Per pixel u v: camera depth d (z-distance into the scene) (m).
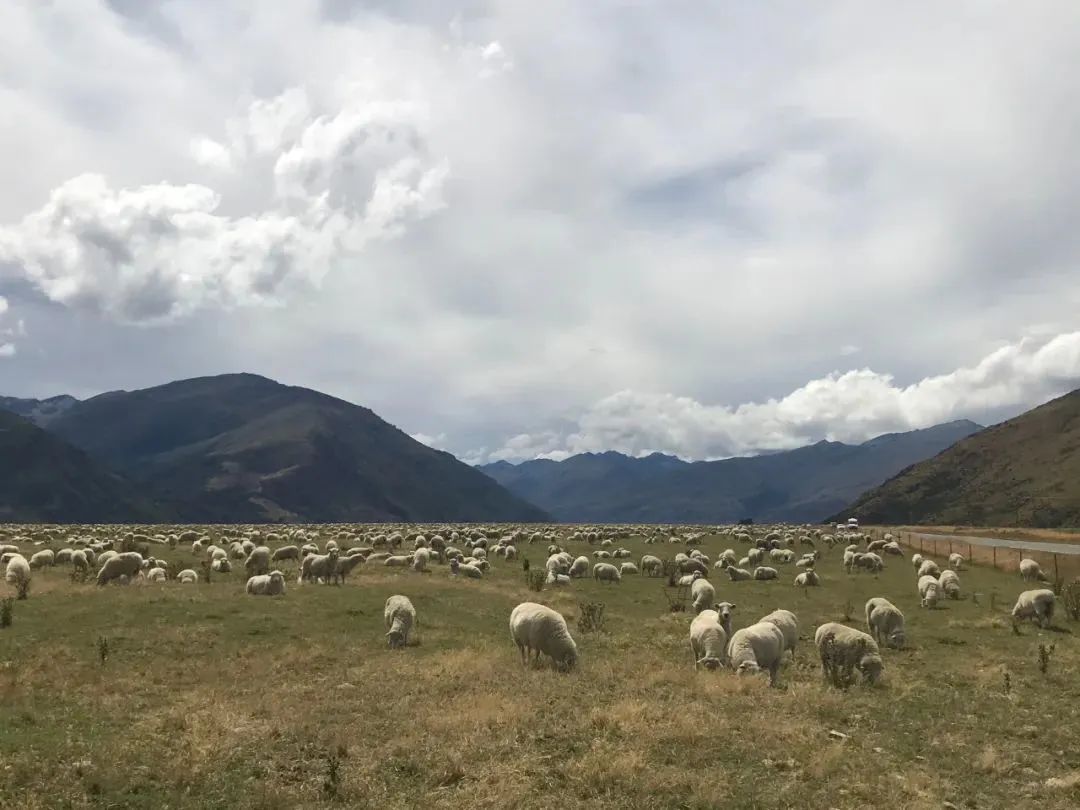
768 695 15.34
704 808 9.90
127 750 11.77
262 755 11.79
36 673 16.73
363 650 20.48
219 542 65.06
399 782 10.87
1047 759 12.20
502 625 25.64
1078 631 25.53
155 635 21.30
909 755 12.28
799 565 50.62
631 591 35.91
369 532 80.62
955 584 34.81
